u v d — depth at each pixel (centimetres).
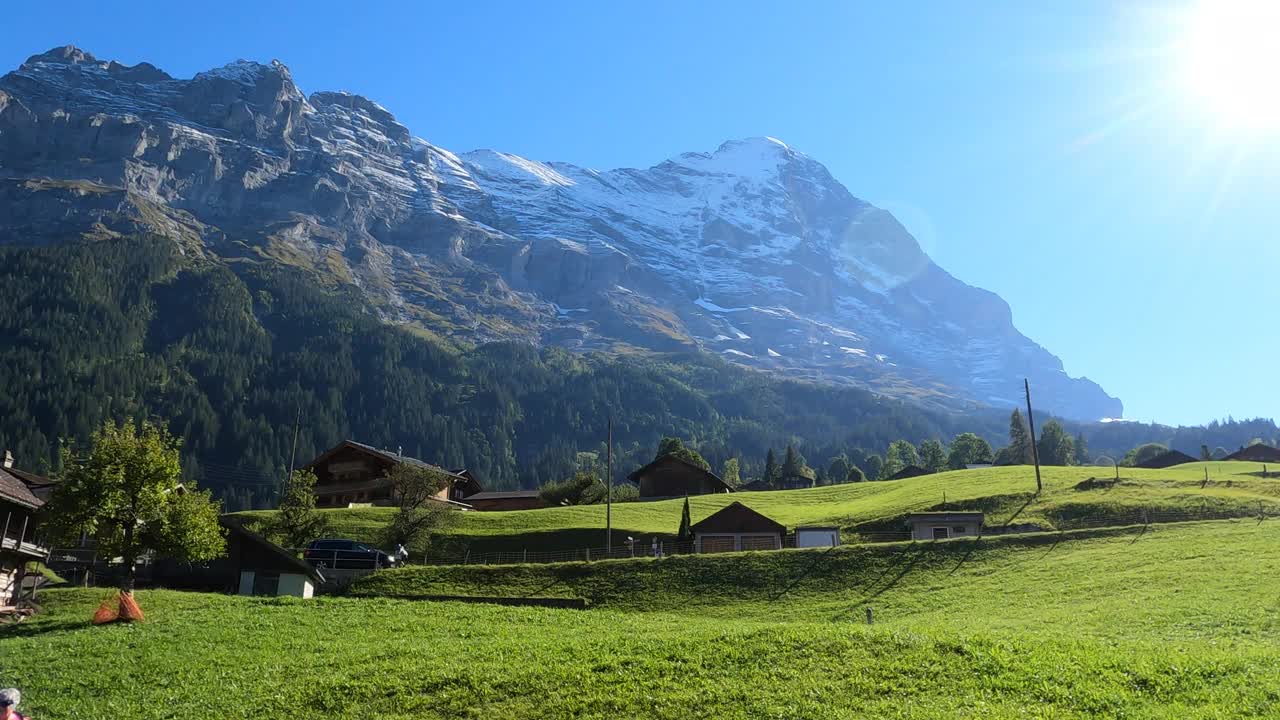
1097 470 12812
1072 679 2989
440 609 5625
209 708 3384
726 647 3575
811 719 2800
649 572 7556
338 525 10506
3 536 5912
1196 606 4878
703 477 14675
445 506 11612
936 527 9406
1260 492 10325
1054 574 6575
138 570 7475
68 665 4191
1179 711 2673
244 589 7325
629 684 3241
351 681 3572
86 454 5694
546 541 10144
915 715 2741
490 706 3166
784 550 7900
